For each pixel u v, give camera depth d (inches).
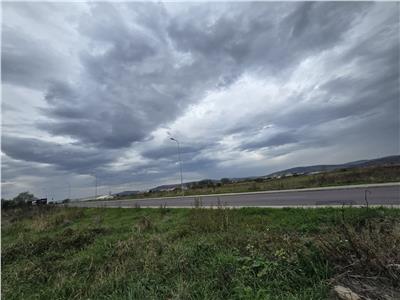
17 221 816.3
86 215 830.5
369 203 389.7
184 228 337.7
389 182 685.9
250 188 1160.2
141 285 163.3
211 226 322.3
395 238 157.0
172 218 492.4
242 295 127.1
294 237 208.2
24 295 184.9
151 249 237.8
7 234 543.8
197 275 170.2
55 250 306.2
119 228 410.9
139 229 362.3
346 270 140.8
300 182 1065.5
